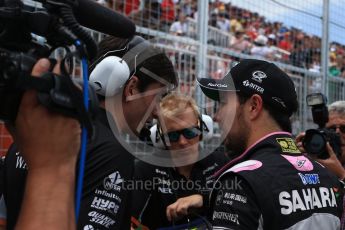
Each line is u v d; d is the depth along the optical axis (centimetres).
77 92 69
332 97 459
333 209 133
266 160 130
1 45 69
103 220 103
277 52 473
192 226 163
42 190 68
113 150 109
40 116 67
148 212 182
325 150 182
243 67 147
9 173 114
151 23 334
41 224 67
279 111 144
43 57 71
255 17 483
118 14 84
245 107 145
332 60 548
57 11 72
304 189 127
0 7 69
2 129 246
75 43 71
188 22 351
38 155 69
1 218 121
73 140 71
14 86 64
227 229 119
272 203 119
